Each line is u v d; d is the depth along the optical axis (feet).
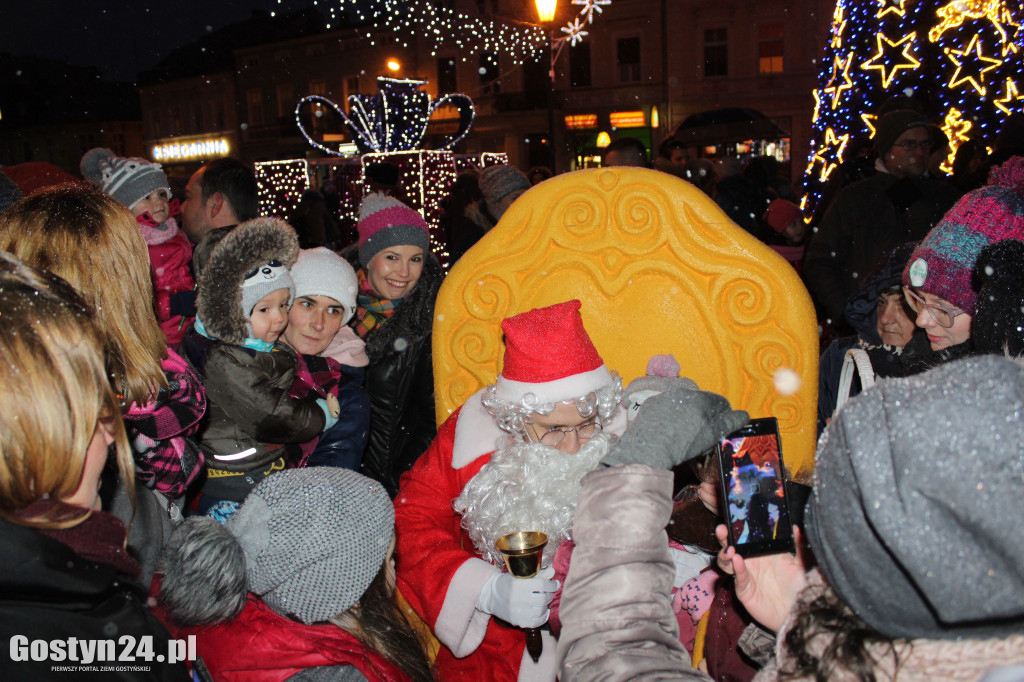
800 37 76.07
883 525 2.18
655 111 68.23
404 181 25.40
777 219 19.86
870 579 2.36
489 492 5.54
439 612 5.42
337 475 4.69
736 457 3.68
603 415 5.54
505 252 6.70
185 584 4.16
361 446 7.53
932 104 26.03
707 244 6.31
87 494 3.38
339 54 93.50
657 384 5.85
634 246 6.46
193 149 107.86
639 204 6.42
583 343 5.49
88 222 5.00
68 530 3.08
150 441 5.22
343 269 7.68
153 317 5.33
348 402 7.55
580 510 3.61
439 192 25.84
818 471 2.53
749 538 3.58
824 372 7.39
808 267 11.75
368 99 33.60
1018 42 23.24
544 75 85.15
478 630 5.49
